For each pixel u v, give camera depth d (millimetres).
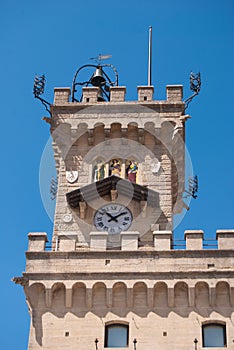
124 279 70875
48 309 70625
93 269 71500
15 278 71000
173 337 68875
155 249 72250
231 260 71562
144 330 69250
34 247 72875
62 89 83250
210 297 70188
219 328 69500
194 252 71812
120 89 83312
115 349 68562
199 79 82938
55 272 71375
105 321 69875
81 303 70812
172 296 70312
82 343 69062
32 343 69188
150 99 82938
